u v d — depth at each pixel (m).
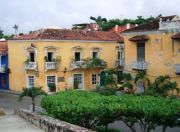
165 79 36.41
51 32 47.94
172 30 36.38
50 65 46.72
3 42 56.88
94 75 50.72
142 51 39.88
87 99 17.73
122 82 43.41
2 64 52.28
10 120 17.03
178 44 36.09
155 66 38.44
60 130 12.16
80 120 16.58
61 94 19.77
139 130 23.53
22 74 49.31
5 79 52.84
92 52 50.31
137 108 16.23
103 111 16.12
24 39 48.19
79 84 49.19
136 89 40.34
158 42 37.94
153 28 38.28
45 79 46.81
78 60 49.28
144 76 39.34
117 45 52.38
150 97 18.42
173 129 24.98
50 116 15.97
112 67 51.84
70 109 16.17
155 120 16.42
